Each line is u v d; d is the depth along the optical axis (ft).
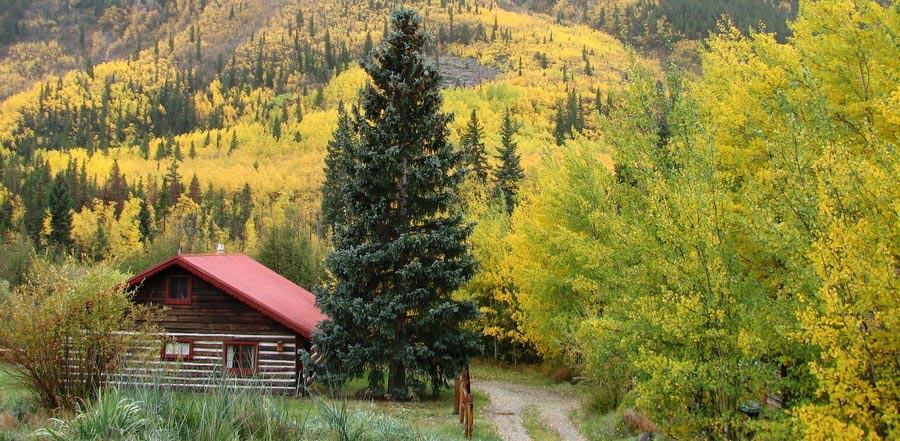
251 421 30.71
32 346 44.52
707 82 45.37
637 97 41.39
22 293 46.78
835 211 22.17
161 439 26.50
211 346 69.82
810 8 36.99
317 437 31.53
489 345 110.32
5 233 257.96
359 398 69.21
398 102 67.26
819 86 33.99
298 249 149.89
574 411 63.77
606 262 42.65
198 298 70.79
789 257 26.45
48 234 252.21
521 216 92.32
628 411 51.06
